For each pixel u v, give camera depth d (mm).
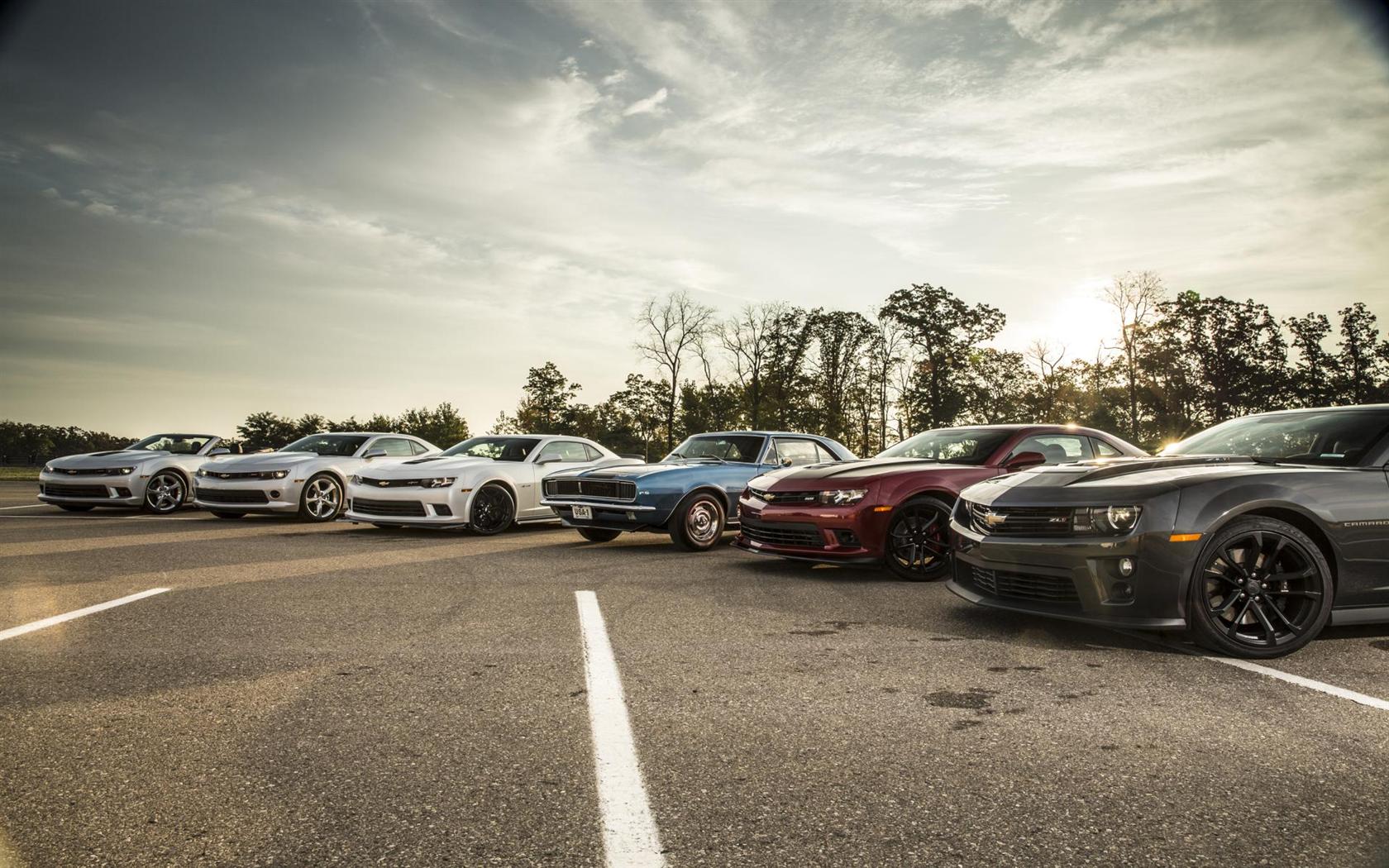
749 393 58344
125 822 2037
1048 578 4125
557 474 8922
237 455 11914
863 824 2035
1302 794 2211
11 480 25719
